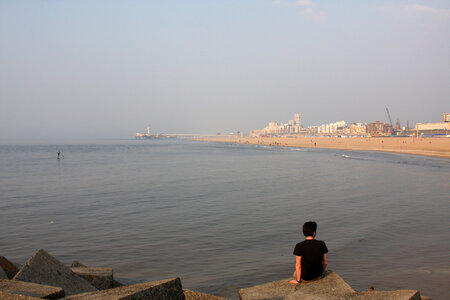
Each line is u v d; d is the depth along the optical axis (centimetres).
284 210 2077
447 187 3131
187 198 2539
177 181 3656
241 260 1195
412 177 3981
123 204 2303
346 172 4662
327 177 4041
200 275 1057
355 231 1573
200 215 1938
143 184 3394
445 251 1279
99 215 1952
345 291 550
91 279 708
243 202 2362
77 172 4791
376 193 2781
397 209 2098
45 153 11581
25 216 1936
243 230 1608
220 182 3569
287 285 607
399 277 1028
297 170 5031
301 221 1786
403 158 7819
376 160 7231
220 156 9375
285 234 1537
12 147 17900
